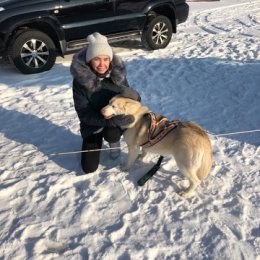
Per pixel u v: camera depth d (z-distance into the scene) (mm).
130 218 3061
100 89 3486
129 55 7230
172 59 6945
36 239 2852
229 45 7844
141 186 3426
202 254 2719
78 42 6637
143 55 7215
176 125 3225
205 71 6285
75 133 4398
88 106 3545
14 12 6000
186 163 3088
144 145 3344
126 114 3254
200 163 3098
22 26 6195
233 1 13633
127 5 6945
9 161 3838
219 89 5578
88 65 3385
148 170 3672
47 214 3104
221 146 4082
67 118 4766
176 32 8297
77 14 6477
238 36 8602
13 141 4250
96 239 2855
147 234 2900
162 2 7324
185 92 5520
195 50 7527
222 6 12594
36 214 3105
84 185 3457
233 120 4668
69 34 6504
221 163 3764
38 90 5613
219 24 9906
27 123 4652
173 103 5184
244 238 2844
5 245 2797
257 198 3260
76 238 2867
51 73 6336
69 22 6434
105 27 6840
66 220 3043
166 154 3320
